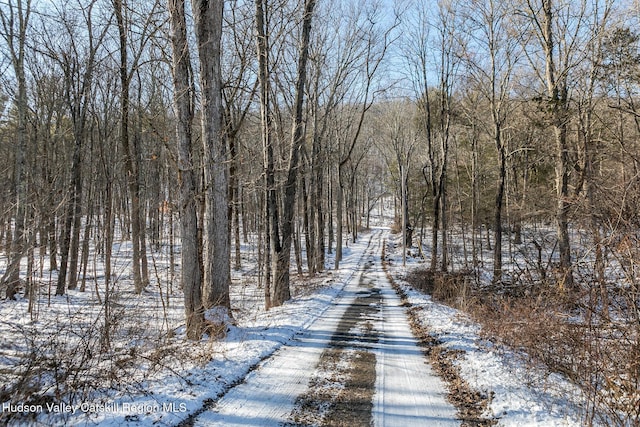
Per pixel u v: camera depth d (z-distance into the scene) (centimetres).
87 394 504
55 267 2252
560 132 1555
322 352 805
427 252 4031
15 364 523
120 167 2292
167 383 565
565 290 700
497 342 784
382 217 8575
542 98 1631
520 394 554
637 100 1526
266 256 1353
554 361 626
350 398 568
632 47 1415
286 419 495
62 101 1928
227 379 613
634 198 543
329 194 3853
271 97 1759
